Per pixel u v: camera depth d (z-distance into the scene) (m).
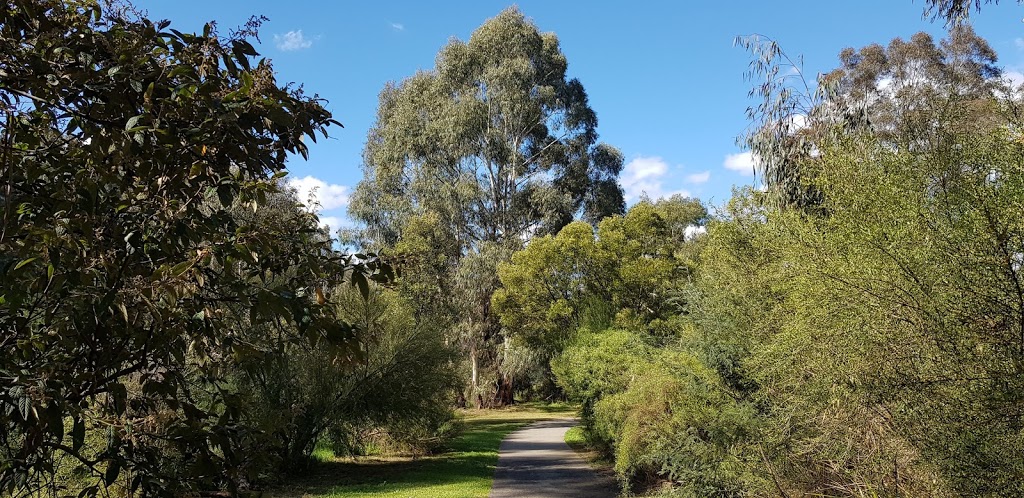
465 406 41.72
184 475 2.09
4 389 1.63
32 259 1.68
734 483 8.05
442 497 12.71
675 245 24.42
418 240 28.84
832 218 4.98
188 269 1.89
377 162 34.34
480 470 16.70
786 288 6.03
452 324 28.88
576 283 24.56
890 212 4.36
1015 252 3.69
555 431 28.92
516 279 25.61
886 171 4.85
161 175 2.05
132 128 1.87
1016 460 3.79
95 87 1.95
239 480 2.28
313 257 2.21
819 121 9.45
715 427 8.23
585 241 23.77
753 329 7.62
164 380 2.09
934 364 3.98
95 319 1.83
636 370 12.50
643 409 10.76
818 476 6.27
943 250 3.97
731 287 8.60
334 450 18.03
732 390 8.55
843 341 4.39
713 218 9.56
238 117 2.03
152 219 2.02
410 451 20.00
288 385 14.66
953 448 4.00
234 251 2.02
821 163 5.56
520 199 32.97
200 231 2.09
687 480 9.36
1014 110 4.12
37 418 1.57
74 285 1.81
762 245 7.54
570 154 34.69
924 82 16.55
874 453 4.83
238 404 2.23
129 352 1.99
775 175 9.62
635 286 22.53
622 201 35.75
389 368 15.92
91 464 1.91
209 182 2.11
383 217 33.28
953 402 3.94
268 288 2.06
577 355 16.75
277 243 2.20
